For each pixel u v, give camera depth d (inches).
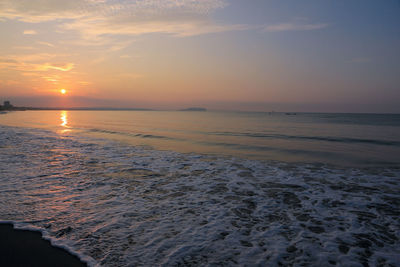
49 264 132.0
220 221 190.2
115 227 175.6
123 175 330.0
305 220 194.9
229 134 910.4
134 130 1051.3
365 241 161.0
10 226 175.3
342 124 1669.5
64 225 177.5
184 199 240.5
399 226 184.7
